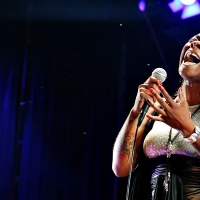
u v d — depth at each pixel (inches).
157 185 90.4
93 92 290.5
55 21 291.7
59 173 283.4
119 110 285.6
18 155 284.0
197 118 93.5
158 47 280.8
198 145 85.1
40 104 290.0
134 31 287.1
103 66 291.7
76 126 288.5
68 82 292.2
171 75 272.5
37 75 291.7
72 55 293.9
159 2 278.7
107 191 277.0
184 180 88.8
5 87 290.0
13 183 280.8
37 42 292.7
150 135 95.4
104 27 292.8
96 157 282.5
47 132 289.1
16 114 288.2
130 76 287.4
